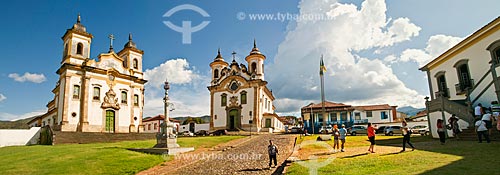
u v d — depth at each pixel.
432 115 20.78
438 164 9.01
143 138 33.28
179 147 19.12
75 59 34.84
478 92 18.89
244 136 32.75
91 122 34.25
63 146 22.22
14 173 11.60
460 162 9.04
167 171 13.02
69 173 11.75
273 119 47.25
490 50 18.69
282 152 18.03
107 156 15.41
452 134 18.09
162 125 19.23
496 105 15.87
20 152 18.39
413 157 10.87
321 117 50.19
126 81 39.16
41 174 11.46
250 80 46.94
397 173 8.06
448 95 22.92
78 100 34.00
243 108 46.41
